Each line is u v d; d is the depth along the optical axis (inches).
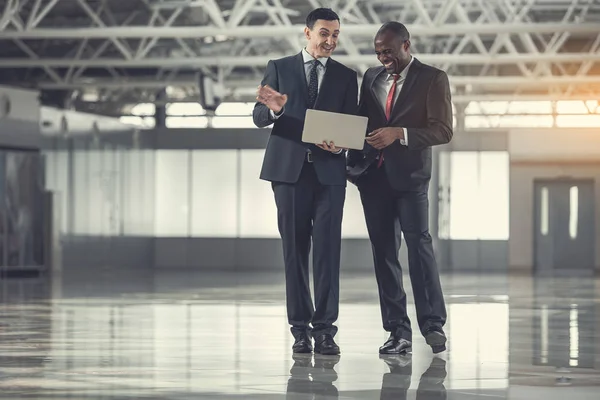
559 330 429.4
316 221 323.6
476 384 249.4
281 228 324.5
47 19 1305.4
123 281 1043.3
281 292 798.5
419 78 323.6
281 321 477.7
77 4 1228.5
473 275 1314.0
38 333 407.5
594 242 1644.9
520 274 1366.9
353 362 298.2
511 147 1620.3
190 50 1460.4
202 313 541.3
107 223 1488.7
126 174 1545.3
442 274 1354.6
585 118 1739.7
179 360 304.0
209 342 365.4
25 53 1507.1
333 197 322.3
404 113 323.6
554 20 1375.5
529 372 275.0
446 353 326.3
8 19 1038.4
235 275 1255.5
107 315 524.4
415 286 323.0
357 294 770.2
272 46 1519.4
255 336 391.9
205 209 1630.2
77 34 1050.1
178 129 1630.2
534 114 1750.7
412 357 313.3
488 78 1470.2
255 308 589.0
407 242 323.3
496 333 412.2
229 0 1275.8
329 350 320.5
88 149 1437.0
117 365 290.8
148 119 1736.0
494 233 1611.7
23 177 1232.2
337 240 324.5
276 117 319.9
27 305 619.5
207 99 1280.8
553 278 1203.2
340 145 313.6
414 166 319.9
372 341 369.1
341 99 326.6
